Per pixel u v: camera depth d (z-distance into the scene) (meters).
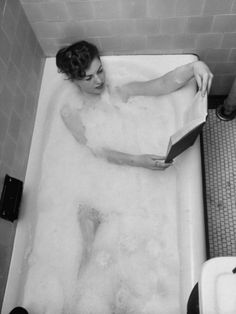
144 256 1.33
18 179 1.34
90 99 1.61
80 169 1.52
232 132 1.71
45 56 1.62
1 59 1.23
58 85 1.56
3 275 1.22
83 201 1.46
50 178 1.49
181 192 1.29
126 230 1.39
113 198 1.46
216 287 0.65
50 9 1.35
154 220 1.38
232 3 1.25
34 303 1.26
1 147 1.23
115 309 1.26
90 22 1.40
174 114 1.48
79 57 1.34
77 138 1.55
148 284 1.27
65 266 1.34
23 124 1.42
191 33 1.41
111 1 1.28
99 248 1.38
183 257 1.20
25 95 1.43
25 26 1.40
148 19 1.36
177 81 1.41
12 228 1.29
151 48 1.52
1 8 1.19
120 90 1.59
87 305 1.28
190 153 1.30
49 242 1.38
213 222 1.52
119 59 1.56
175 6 1.29
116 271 1.32
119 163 1.50
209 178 1.62
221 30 1.38
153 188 1.43
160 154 1.49
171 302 1.21
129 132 1.57
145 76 1.55
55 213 1.44
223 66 1.59
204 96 1.27
